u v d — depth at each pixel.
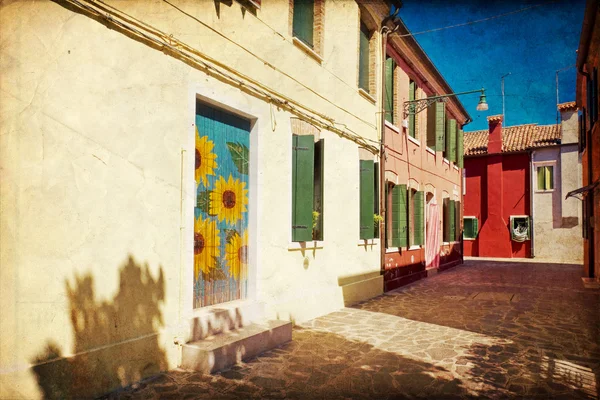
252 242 6.21
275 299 6.58
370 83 10.58
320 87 8.00
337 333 6.39
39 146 3.52
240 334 5.17
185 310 4.84
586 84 13.62
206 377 4.38
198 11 5.16
